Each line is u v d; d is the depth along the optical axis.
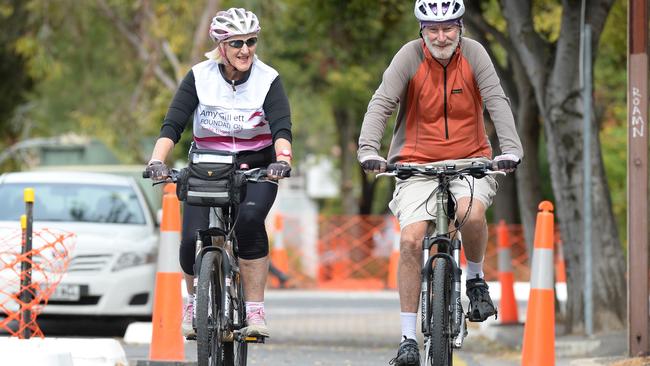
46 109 91.44
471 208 19.53
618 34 48.19
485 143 20.33
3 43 76.19
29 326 25.72
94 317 34.88
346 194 94.19
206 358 18.81
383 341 37.00
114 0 73.69
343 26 60.09
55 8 71.38
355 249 69.06
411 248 19.73
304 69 81.44
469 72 19.73
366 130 19.56
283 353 31.77
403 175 19.30
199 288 18.91
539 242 25.08
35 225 35.38
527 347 25.08
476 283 20.30
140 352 30.92
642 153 27.12
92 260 34.53
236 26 19.61
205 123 20.48
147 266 35.25
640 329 27.22
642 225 27.12
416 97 19.92
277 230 66.00
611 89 69.81
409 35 75.12
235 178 19.23
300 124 96.56
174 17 70.25
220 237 20.22
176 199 26.33
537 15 48.00
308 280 68.81
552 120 33.41
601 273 33.06
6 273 30.72
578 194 33.31
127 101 82.31
